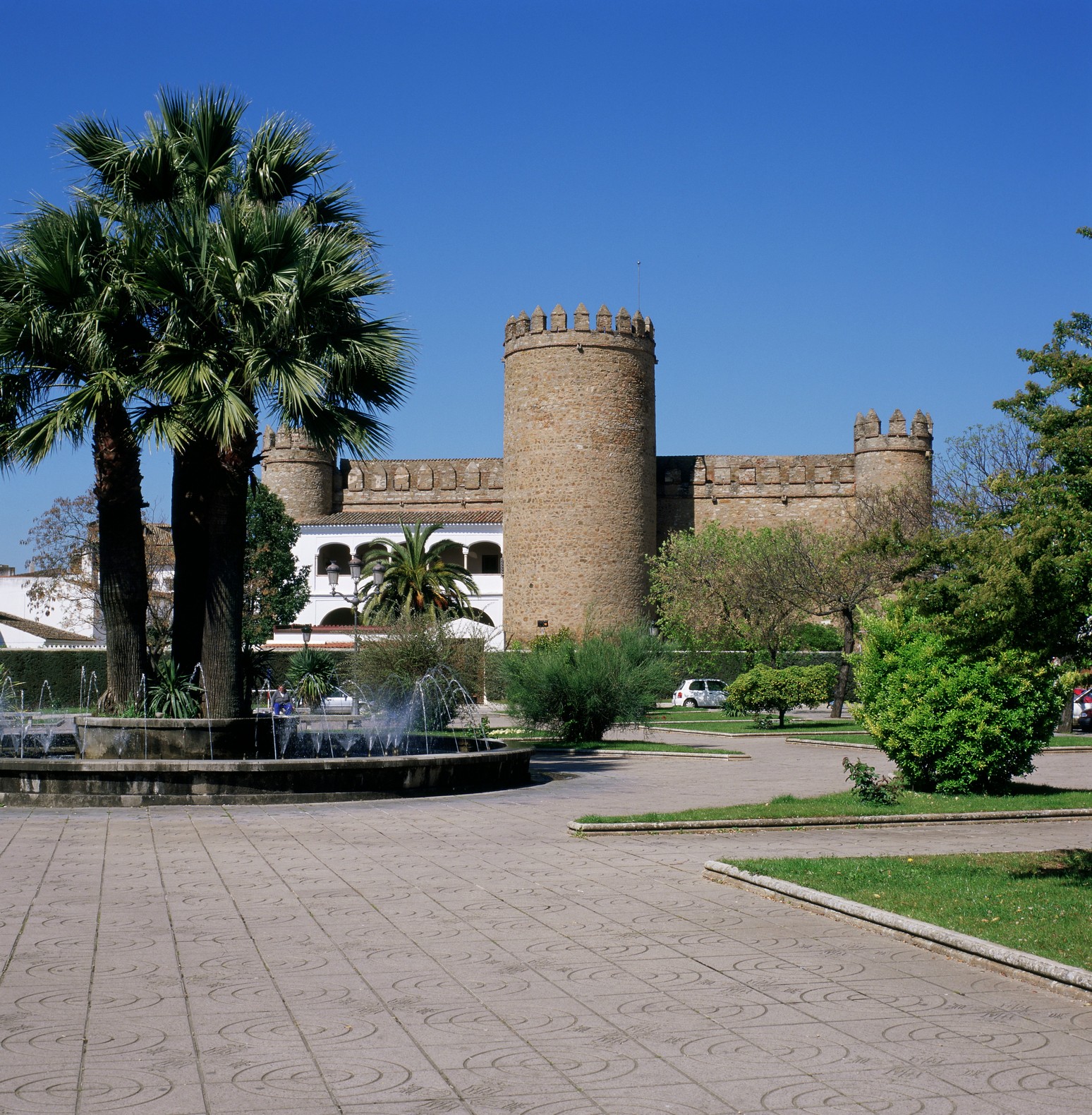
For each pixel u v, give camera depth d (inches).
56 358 662.5
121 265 656.4
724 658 2028.8
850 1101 186.7
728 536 2278.5
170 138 703.1
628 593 2258.9
